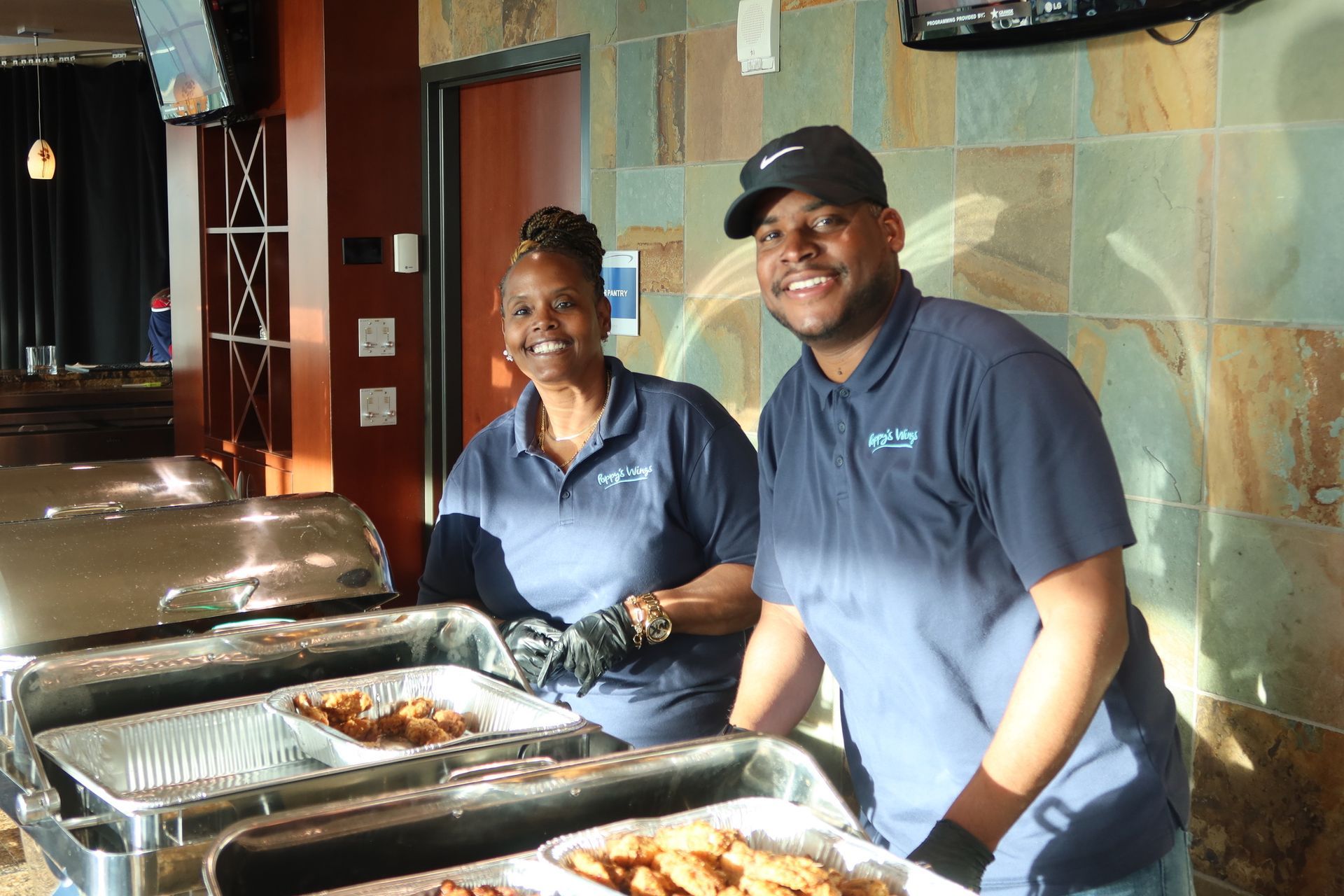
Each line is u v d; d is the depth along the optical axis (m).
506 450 2.06
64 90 9.26
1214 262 2.29
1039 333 2.58
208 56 4.57
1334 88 2.10
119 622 1.97
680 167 3.38
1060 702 1.27
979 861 1.25
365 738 1.68
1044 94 2.53
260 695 1.73
